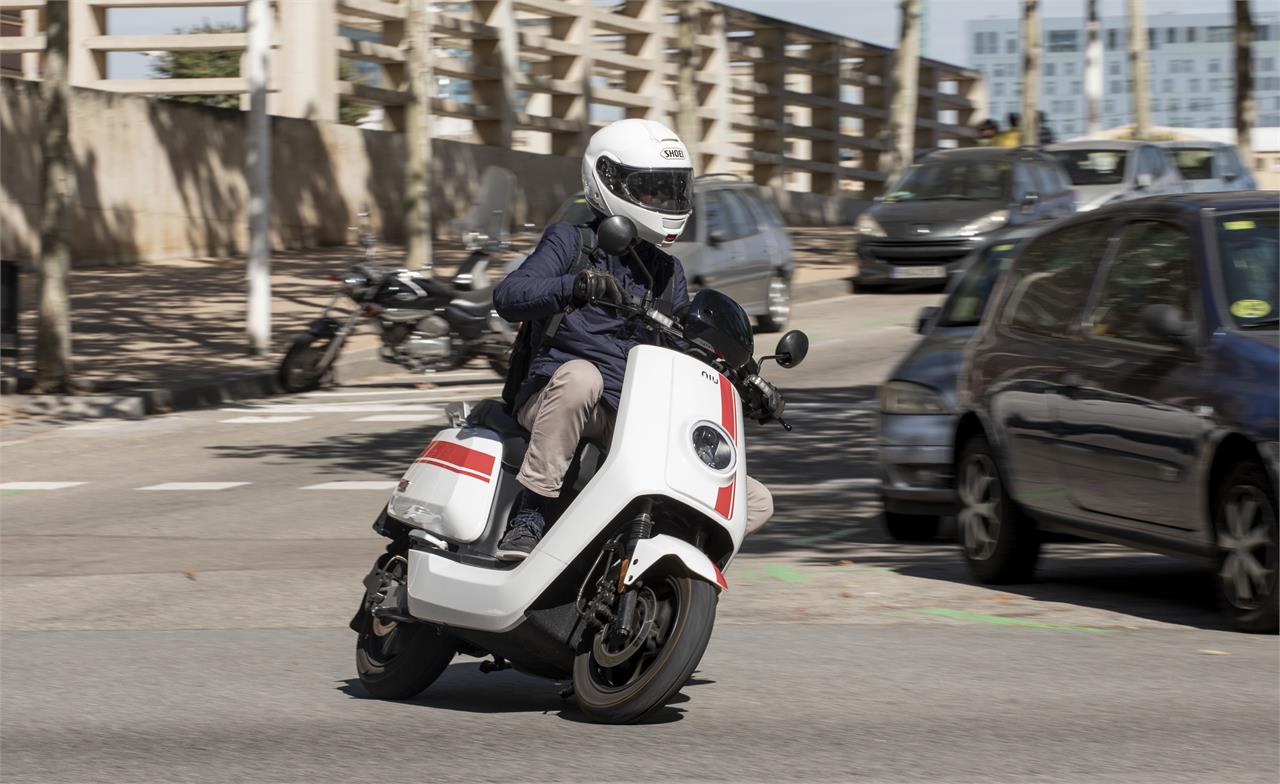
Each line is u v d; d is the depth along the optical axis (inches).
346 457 694.5
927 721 278.5
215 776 251.9
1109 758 253.4
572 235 283.1
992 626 374.3
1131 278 395.2
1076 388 395.2
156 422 819.4
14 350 885.2
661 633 270.1
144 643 369.1
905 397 491.8
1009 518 423.5
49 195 866.8
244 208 1609.3
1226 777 242.8
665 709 289.9
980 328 447.2
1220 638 353.1
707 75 2127.2
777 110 2305.6
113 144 1470.2
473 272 928.3
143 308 1213.1
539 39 1932.8
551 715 290.4
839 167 2438.5
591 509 267.3
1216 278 370.0
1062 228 429.1
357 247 1658.5
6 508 599.5
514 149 1946.4
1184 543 368.8
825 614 392.2
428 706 301.7
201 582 449.4
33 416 836.6
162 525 552.4
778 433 721.0
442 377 985.5
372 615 314.7
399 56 1790.1
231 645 364.8
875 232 1254.3
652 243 287.3
